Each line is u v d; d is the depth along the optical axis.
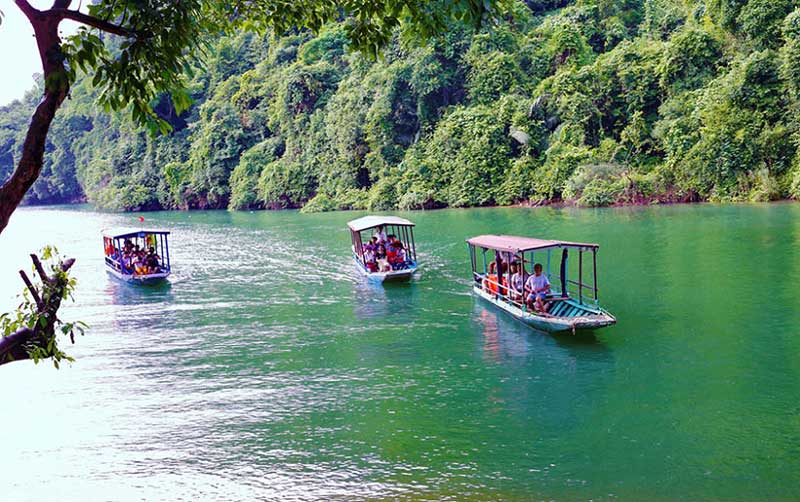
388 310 17.28
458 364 12.55
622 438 9.10
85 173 85.31
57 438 10.08
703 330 13.67
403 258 21.61
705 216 30.09
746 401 10.10
